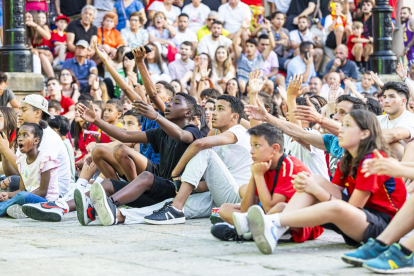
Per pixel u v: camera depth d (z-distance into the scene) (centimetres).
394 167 606
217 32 1958
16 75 1503
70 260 652
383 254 607
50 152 1020
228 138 947
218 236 770
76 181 1181
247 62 1964
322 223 672
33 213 945
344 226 675
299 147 938
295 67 2006
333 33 2106
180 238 789
